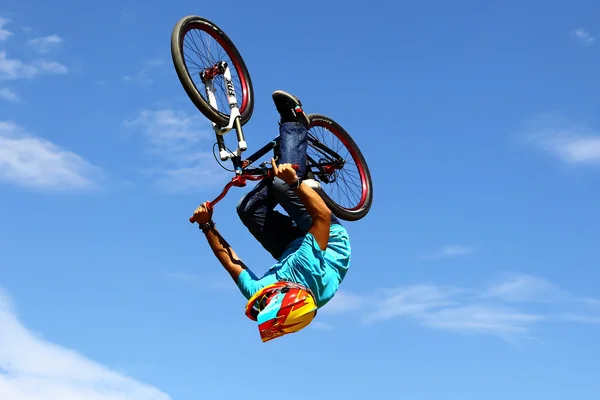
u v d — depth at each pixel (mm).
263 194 9305
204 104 9234
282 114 9414
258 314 8281
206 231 9039
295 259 8250
